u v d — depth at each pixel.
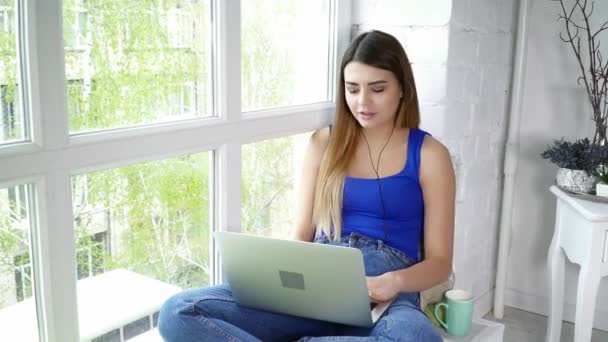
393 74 1.46
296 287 1.23
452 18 1.74
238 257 1.25
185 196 1.42
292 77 1.71
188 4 1.37
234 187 1.51
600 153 1.94
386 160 1.51
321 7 1.79
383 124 1.53
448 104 1.81
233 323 1.31
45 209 1.11
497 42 2.12
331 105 1.84
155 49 1.31
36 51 1.06
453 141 1.89
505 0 2.13
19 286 1.11
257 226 1.65
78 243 1.20
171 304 1.28
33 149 1.07
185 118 1.39
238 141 1.50
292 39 1.69
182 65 1.37
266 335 1.34
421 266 1.39
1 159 1.02
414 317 1.21
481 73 2.02
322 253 1.15
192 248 1.47
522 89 2.22
